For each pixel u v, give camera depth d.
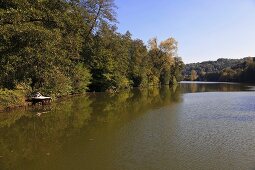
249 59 181.88
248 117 27.50
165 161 14.36
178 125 23.38
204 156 15.11
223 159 14.59
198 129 21.81
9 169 13.53
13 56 22.67
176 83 120.44
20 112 30.00
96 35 59.66
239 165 13.70
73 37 37.06
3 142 18.31
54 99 41.00
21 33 21.62
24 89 34.59
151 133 20.44
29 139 18.98
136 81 87.56
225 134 20.09
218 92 67.06
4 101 30.47
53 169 13.46
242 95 56.62
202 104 39.03
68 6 32.75
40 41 23.03
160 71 105.00
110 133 20.44
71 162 14.36
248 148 16.53
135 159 14.72
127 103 39.84
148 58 97.44
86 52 58.25
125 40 80.88
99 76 63.88
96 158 14.93
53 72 30.50
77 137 19.33
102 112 30.53
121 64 70.81
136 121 25.11
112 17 57.16
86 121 25.17
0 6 23.58
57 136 19.69
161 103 40.19
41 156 15.36
